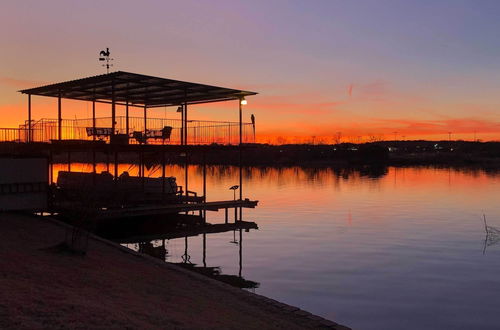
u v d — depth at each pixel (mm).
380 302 17016
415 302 17125
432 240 30469
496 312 16156
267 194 63250
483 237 31734
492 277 21109
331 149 196625
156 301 10906
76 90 29875
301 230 33625
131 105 35312
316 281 19609
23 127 32312
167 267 15914
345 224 37094
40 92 31266
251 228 33844
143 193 29266
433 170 136375
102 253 16484
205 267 21297
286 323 10734
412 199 57938
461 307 16688
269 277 19953
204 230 30891
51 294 9672
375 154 179625
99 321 8258
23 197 24688
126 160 42562
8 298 8859
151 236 28031
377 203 53062
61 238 17828
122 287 11789
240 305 12000
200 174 117688
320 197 59844
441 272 21938
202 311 10656
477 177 102625
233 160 184000
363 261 23859
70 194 25625
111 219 28828
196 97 32594
